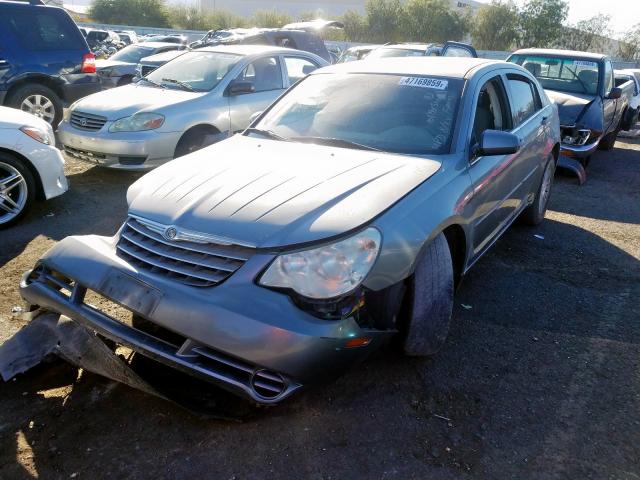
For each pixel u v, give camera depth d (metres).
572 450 2.54
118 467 2.33
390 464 2.41
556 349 3.40
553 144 5.33
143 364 2.95
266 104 7.23
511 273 4.54
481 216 3.56
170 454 2.41
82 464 2.33
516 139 3.38
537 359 3.28
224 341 2.30
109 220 5.36
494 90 4.10
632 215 6.49
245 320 2.30
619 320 3.82
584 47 40.22
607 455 2.52
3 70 8.16
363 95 3.84
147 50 15.98
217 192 2.74
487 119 3.93
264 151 3.37
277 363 2.29
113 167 6.25
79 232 5.01
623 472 2.43
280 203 2.60
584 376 3.13
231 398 2.76
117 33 30.56
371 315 2.61
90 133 6.22
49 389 2.81
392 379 3.00
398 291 2.69
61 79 8.77
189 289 2.42
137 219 2.78
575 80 8.95
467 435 2.61
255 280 2.37
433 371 3.09
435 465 2.42
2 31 8.20
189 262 2.49
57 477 2.26
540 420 2.74
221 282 2.40
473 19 43.31
